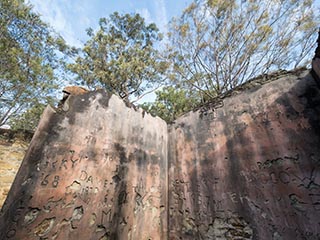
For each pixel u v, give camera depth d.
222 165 2.63
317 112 2.07
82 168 2.13
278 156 2.16
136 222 2.46
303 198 1.85
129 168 2.66
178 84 7.86
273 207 2.01
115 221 2.23
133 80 7.44
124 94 7.54
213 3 6.41
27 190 1.72
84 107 2.49
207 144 2.96
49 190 1.83
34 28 5.61
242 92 2.92
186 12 7.07
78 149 2.19
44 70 5.43
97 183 2.21
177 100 7.81
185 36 7.31
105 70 7.07
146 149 3.06
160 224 2.73
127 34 8.58
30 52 5.50
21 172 1.76
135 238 2.37
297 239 1.76
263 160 2.27
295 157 2.04
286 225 1.87
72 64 6.64
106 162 2.40
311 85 2.24
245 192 2.27
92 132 2.41
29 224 1.62
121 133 2.77
